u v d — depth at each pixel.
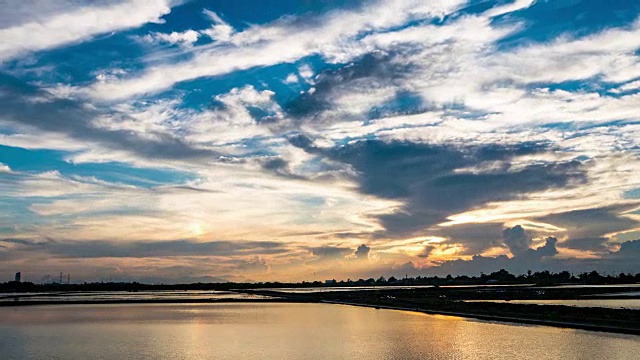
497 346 40.38
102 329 56.69
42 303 112.31
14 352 40.38
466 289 188.25
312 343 44.03
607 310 63.84
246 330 54.78
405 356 37.09
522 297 119.19
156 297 151.25
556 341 42.41
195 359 36.62
